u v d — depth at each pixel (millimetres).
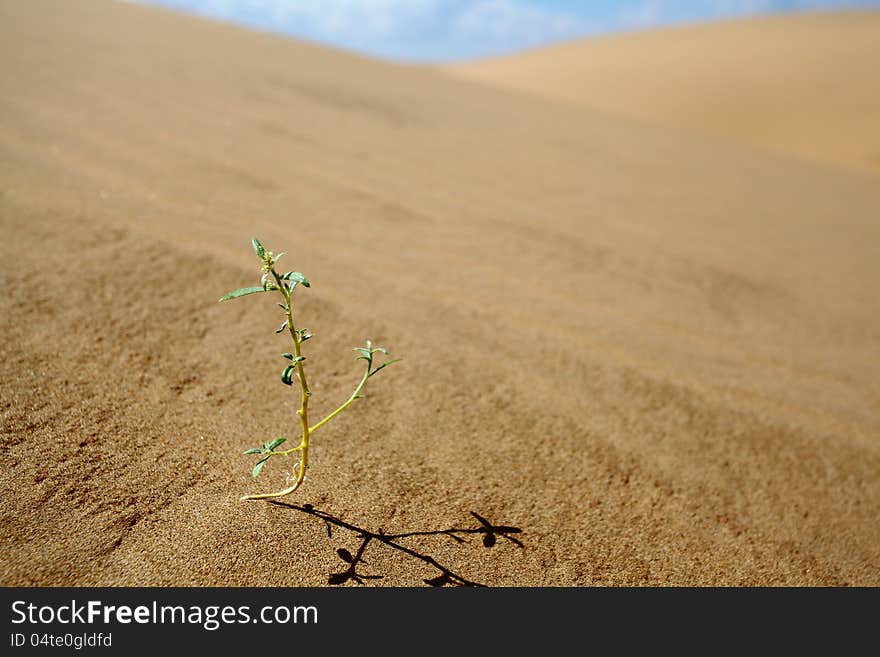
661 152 7590
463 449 1460
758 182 7000
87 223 2074
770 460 1639
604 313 2408
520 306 2305
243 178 3045
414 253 2627
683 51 21609
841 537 1415
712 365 2127
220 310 1786
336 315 1903
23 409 1284
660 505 1408
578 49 24875
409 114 6348
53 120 3160
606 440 1588
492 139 6074
